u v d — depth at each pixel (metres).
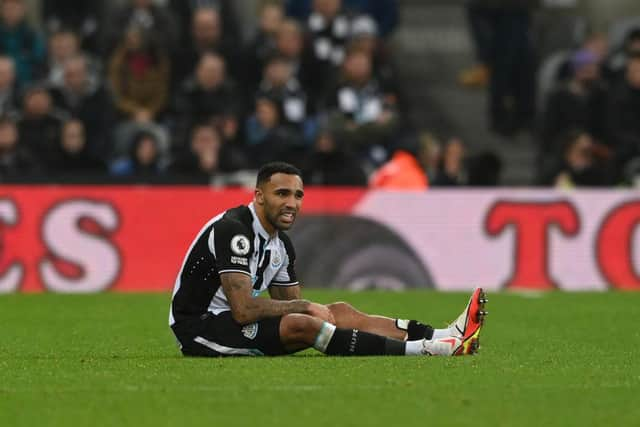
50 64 78.62
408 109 83.81
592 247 63.34
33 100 71.31
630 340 40.25
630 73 77.50
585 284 63.25
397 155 67.25
